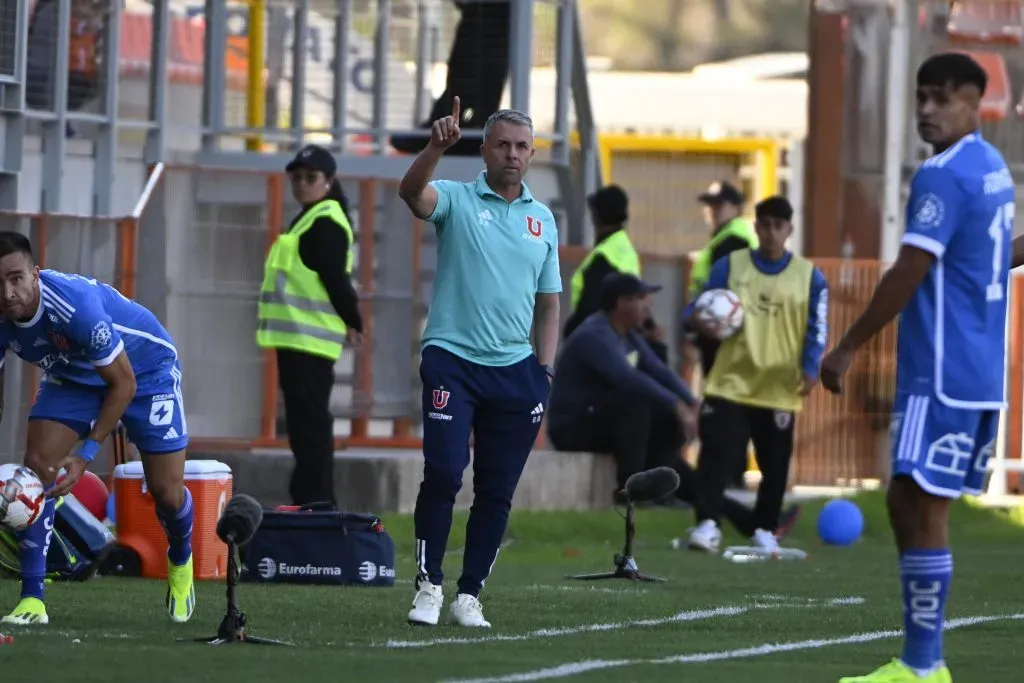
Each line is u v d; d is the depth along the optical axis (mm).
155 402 32781
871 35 85438
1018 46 85188
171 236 54938
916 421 25406
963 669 28078
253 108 67938
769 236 52625
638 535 57625
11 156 56719
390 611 35312
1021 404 72500
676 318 71188
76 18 59562
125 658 27391
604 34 186375
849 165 85500
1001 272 25797
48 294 30453
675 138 98500
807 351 53000
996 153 26000
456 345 32875
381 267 59875
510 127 32938
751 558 51406
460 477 32875
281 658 27734
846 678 26094
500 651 29266
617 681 25797
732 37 186375
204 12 67500
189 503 33094
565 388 58906
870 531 61562
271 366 57250
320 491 49000
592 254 59688
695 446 72688
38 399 32531
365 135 67812
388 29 67688
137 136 63000
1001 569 49219
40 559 32250
